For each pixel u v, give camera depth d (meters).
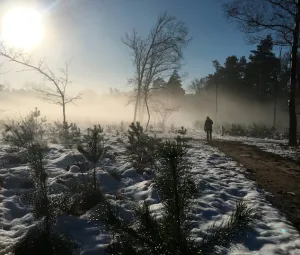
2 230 4.70
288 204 6.47
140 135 11.29
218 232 2.64
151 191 6.65
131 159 9.71
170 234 2.50
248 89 60.31
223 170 9.64
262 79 56.59
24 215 5.39
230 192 7.21
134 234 2.62
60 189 6.45
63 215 5.01
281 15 18.55
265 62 53.72
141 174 8.34
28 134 9.34
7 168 7.90
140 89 33.56
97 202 5.70
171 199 2.65
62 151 10.45
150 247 2.54
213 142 19.59
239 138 25.64
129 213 5.21
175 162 2.60
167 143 2.71
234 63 64.06
